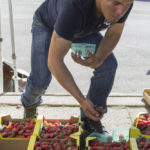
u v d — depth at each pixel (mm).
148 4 17094
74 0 1688
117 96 3730
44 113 3252
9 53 6664
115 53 7141
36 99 2588
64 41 1738
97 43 2375
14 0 14781
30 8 12750
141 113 2881
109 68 2369
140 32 9656
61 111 3307
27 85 2473
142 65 6289
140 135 2375
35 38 2314
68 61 6363
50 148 2260
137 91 4883
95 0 1727
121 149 2203
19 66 5832
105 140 2387
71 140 2318
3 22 9953
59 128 2639
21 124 2684
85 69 5871
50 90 4723
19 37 8141
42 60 2332
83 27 1877
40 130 2559
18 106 3355
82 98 1804
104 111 2062
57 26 1736
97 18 1837
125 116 3227
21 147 2342
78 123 2615
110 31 2160
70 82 1769
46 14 2189
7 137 2512
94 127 2615
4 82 4102
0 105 3398
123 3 1515
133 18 12227
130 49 7559
